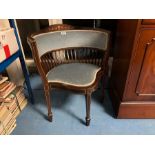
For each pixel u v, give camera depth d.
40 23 1.89
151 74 1.18
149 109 1.36
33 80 2.01
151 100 1.32
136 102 1.33
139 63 1.13
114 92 1.53
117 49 1.46
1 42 1.11
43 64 1.29
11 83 1.44
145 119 1.44
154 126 1.38
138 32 1.00
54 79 1.24
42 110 1.58
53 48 1.36
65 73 1.29
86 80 1.20
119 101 1.36
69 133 1.34
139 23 0.97
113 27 1.73
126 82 1.23
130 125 1.39
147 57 1.10
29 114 1.54
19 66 1.76
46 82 1.23
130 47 1.11
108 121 1.43
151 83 1.23
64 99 1.71
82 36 1.38
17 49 1.30
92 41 1.38
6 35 1.15
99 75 1.31
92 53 1.54
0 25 1.23
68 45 1.41
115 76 1.55
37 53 1.10
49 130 1.38
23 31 1.93
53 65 1.46
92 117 1.48
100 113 1.52
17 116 1.52
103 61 1.36
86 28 1.37
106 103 1.64
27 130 1.38
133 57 1.10
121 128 1.37
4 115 1.30
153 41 1.03
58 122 1.45
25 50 2.07
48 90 1.27
